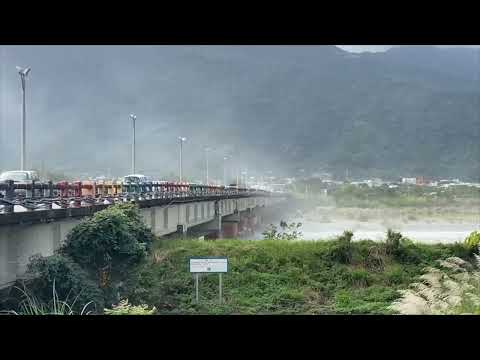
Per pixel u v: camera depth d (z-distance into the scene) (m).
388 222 82.56
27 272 18.58
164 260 30.09
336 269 30.94
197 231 53.41
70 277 19.00
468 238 33.53
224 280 28.70
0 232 16.77
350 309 25.23
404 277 29.91
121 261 22.09
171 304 25.09
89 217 22.86
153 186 42.22
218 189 65.88
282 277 29.70
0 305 17.58
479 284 20.61
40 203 21.11
